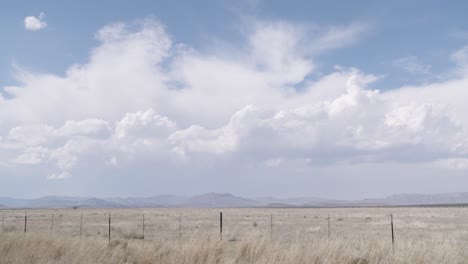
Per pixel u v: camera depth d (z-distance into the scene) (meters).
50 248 14.79
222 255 13.10
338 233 33.22
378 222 51.16
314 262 12.78
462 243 24.14
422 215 73.44
